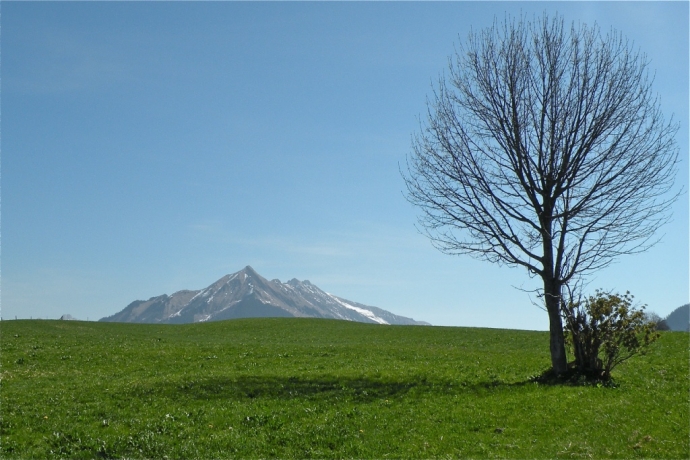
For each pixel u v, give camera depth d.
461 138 26.53
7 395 26.50
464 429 20.03
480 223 26.23
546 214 25.70
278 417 22.30
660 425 18.16
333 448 19.66
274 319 74.25
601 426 18.72
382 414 22.14
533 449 17.61
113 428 21.55
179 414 22.89
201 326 68.38
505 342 48.31
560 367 25.66
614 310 24.80
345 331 60.97
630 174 24.67
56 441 20.55
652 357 30.73
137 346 45.69
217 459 19.16
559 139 25.09
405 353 40.34
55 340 47.94
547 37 25.70
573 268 25.27
